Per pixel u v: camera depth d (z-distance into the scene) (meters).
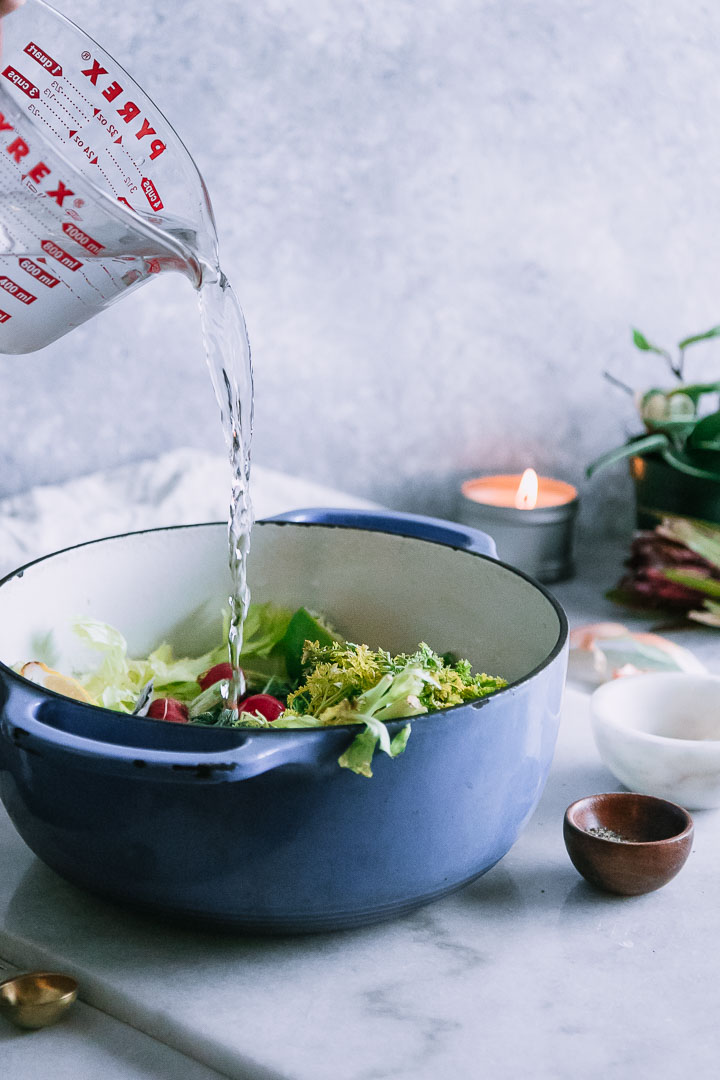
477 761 0.59
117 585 0.81
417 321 1.31
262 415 1.25
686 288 1.52
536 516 1.25
